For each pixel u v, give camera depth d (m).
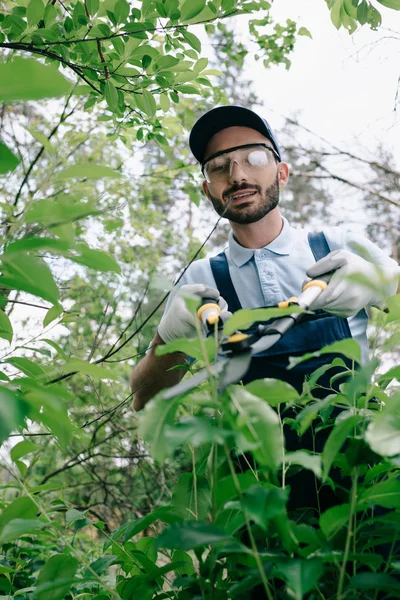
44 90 0.56
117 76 1.84
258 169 1.51
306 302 1.04
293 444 1.30
